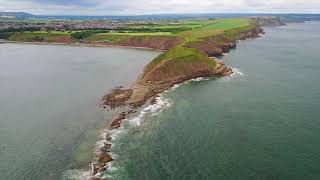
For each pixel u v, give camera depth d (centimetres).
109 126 7638
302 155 6006
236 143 6562
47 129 7562
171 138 6869
